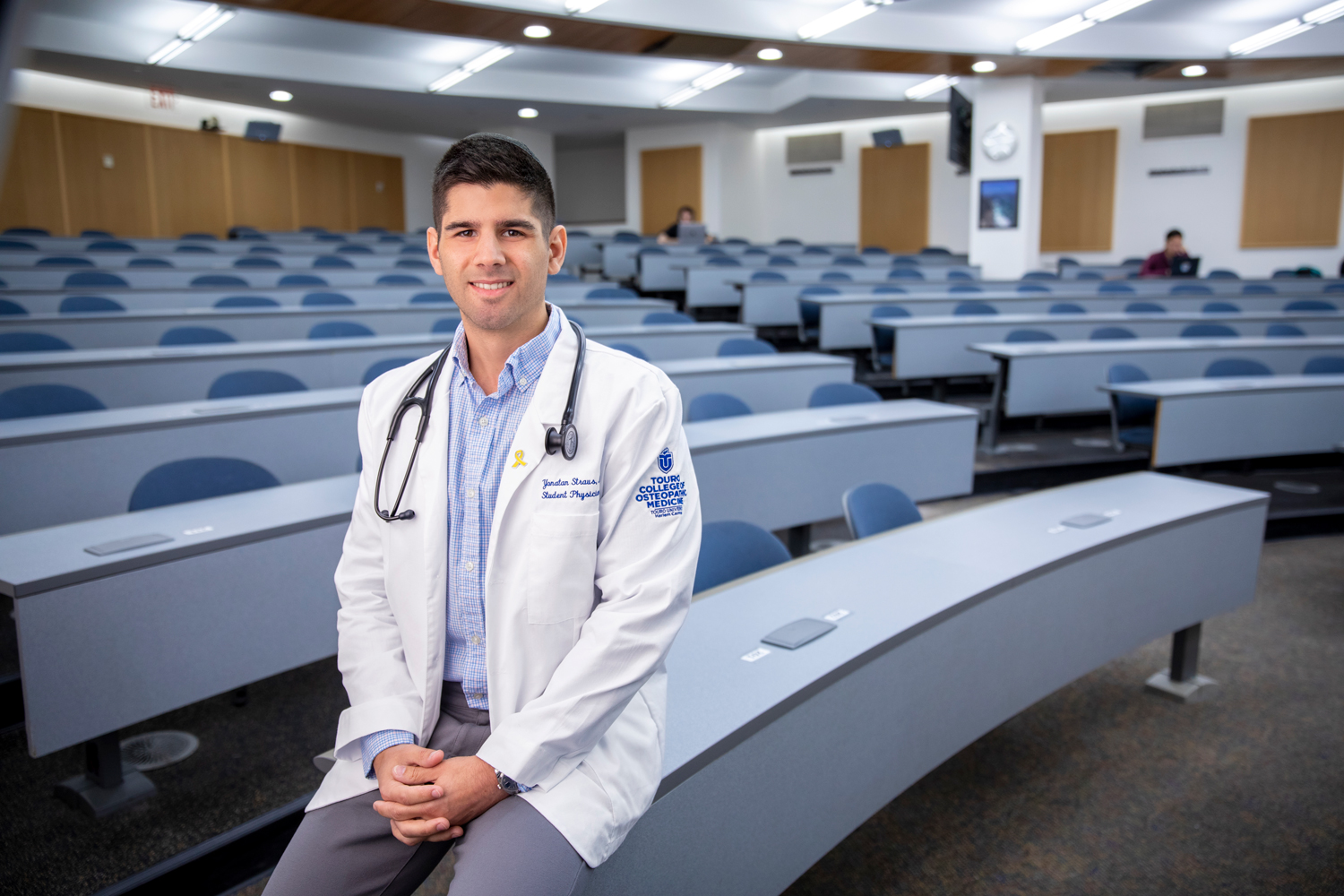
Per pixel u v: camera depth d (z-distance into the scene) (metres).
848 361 5.24
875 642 1.78
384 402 1.24
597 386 1.16
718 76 11.47
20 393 3.41
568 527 1.11
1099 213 13.62
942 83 11.35
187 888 2.03
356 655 1.19
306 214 13.95
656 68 11.51
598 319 7.10
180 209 12.41
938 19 8.78
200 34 8.98
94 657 2.02
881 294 8.53
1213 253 13.02
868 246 15.09
